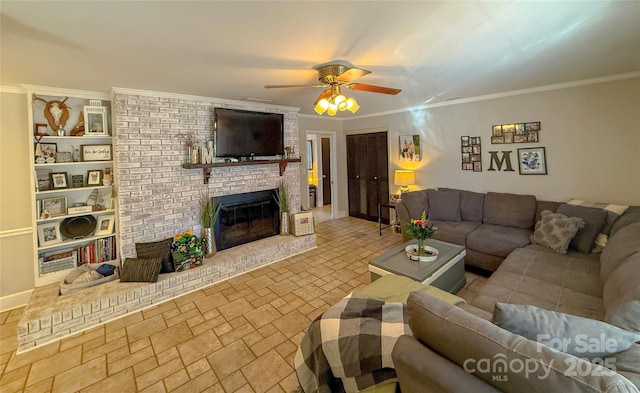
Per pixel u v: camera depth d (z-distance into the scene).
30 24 1.57
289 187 4.59
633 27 1.84
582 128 3.30
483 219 3.94
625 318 1.27
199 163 3.43
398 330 1.28
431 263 2.62
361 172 6.19
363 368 1.26
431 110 4.71
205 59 2.19
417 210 4.15
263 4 1.42
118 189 3.00
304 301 2.89
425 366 0.96
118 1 1.35
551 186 3.59
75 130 3.11
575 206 3.08
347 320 1.42
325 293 3.04
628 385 0.70
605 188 3.21
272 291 3.11
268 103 4.11
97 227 3.32
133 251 3.09
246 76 2.65
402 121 5.17
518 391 0.80
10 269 2.90
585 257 2.63
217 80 2.77
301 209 4.83
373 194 6.02
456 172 4.49
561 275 2.29
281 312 2.70
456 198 4.17
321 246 4.58
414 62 2.40
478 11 1.58
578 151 3.36
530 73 2.89
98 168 3.33
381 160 5.76
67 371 2.01
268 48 2.00
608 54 2.36
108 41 1.82
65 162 3.02
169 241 3.22
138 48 1.94
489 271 3.34
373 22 1.67
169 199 3.33
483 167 4.17
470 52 2.21
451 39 1.95
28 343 2.26
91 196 3.31
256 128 3.95
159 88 3.03
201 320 2.59
